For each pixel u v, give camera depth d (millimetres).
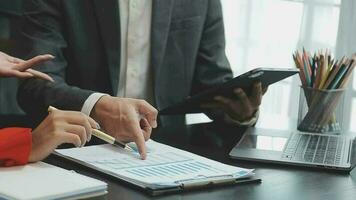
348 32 2303
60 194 721
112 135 1075
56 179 784
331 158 1053
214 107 1389
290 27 2486
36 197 698
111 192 814
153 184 817
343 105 1376
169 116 1491
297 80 2387
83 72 1455
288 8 2477
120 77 1491
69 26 1436
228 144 1188
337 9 2330
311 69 1351
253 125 1414
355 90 2174
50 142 893
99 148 1036
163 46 1504
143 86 1521
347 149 1145
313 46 2377
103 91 1469
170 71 1532
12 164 862
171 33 1529
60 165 950
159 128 1344
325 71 1337
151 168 915
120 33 1445
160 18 1496
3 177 791
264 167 1006
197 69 1596
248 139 1199
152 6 1503
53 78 1317
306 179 942
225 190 853
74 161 959
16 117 1380
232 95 1355
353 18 2289
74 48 1444
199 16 1567
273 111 2449
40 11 1424
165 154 1017
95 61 1452
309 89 1343
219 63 1581
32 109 1273
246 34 2586
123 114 1062
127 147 1031
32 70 1227
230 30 2611
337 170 1000
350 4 2291
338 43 2326
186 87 1559
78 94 1153
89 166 928
